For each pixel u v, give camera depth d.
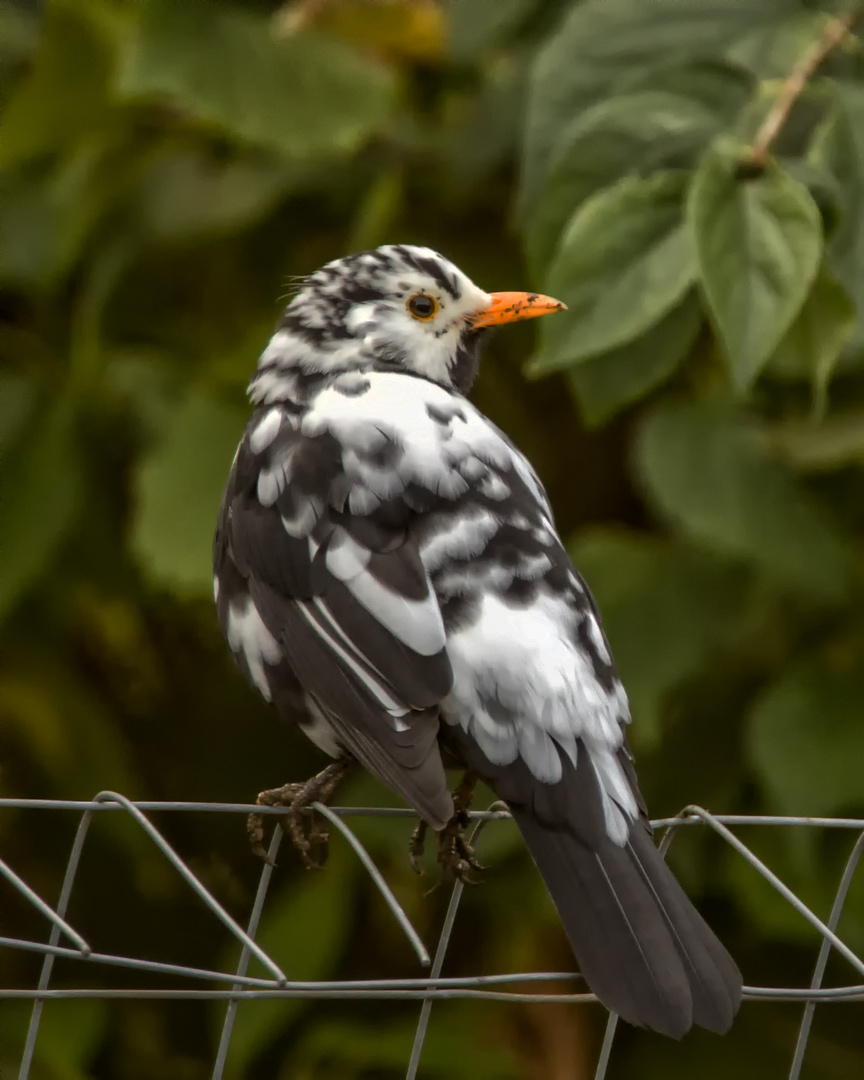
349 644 6.84
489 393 10.97
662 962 6.06
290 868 11.00
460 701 6.55
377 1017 10.71
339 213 11.06
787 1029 10.23
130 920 11.07
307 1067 10.15
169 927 11.06
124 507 10.90
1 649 10.78
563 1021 10.66
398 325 8.23
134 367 10.71
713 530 9.07
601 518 10.97
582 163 8.42
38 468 10.57
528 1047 10.70
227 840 11.09
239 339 11.06
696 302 8.59
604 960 6.08
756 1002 10.30
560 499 10.96
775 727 9.20
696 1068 10.22
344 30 10.30
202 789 11.20
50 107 10.62
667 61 8.84
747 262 7.49
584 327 7.84
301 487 7.23
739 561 9.49
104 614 11.49
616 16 8.88
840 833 9.48
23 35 11.02
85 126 10.75
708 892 10.08
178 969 5.75
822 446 9.23
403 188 10.80
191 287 11.20
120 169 10.78
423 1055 10.00
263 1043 10.12
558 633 6.71
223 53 9.85
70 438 10.66
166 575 9.52
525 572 6.82
